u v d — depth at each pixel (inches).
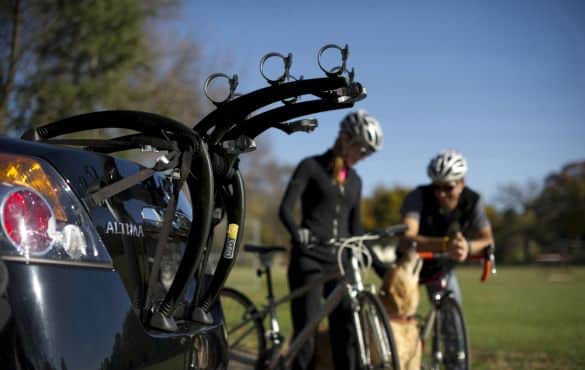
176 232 117.5
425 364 234.2
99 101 509.0
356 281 212.5
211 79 121.4
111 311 91.1
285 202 222.5
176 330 104.5
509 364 299.6
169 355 100.5
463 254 222.1
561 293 881.5
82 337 86.0
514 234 3225.9
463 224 237.8
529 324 474.0
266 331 238.1
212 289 120.0
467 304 677.9
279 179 2030.0
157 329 101.7
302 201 233.3
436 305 225.9
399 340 209.0
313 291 224.4
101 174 100.3
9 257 81.7
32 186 88.0
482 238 237.8
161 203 114.4
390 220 2999.5
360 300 211.2
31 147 93.4
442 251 227.1
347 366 217.0
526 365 296.8
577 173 3459.6
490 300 740.0
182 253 118.0
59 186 91.7
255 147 120.3
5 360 79.3
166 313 104.6
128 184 99.9
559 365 297.6
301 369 225.3
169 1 547.2
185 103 609.9
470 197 238.4
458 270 1871.3
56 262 86.3
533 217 3366.1
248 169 1818.4
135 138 111.0
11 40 494.3
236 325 237.9
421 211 240.4
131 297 100.0
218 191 123.3
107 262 93.7
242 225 122.4
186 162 106.3
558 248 2474.2
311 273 224.4
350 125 223.9
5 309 80.2
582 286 1074.1
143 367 94.6
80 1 502.3
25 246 83.3
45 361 81.6
